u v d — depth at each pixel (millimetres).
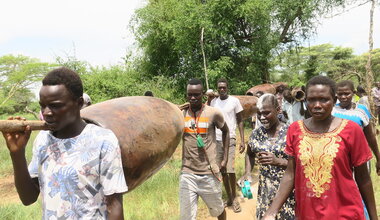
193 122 3967
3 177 8258
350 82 4082
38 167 1838
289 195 2732
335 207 2285
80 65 14930
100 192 1769
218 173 3994
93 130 1802
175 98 14875
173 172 7000
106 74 15258
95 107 2531
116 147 1787
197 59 15148
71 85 1739
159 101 3043
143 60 16438
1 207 5477
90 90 14773
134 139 2426
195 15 14242
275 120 3102
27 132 1786
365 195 2400
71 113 1756
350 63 32562
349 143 2297
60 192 1739
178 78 15539
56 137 1827
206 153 3947
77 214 1728
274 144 3064
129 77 15602
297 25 17281
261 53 15570
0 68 36000
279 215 2900
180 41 14633
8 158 9945
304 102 5812
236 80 15188
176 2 15078
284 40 17531
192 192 3994
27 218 5117
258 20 14875
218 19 14430
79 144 1768
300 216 2434
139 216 4938
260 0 14484
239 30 15625
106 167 1743
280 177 2984
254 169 7285
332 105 2357
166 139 2768
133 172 2438
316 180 2320
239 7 14156
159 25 15086
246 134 12391
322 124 2404
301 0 16266
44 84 1722
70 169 1731
